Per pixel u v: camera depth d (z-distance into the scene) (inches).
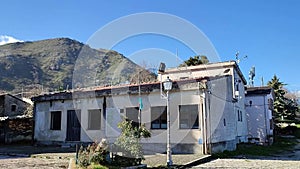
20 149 546.0
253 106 870.4
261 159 465.1
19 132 722.2
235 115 658.8
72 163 328.8
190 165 366.6
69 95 596.7
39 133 633.6
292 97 1784.0
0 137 732.7
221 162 409.1
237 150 580.7
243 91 805.9
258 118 857.5
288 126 1214.3
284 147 770.2
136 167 313.9
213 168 350.3
